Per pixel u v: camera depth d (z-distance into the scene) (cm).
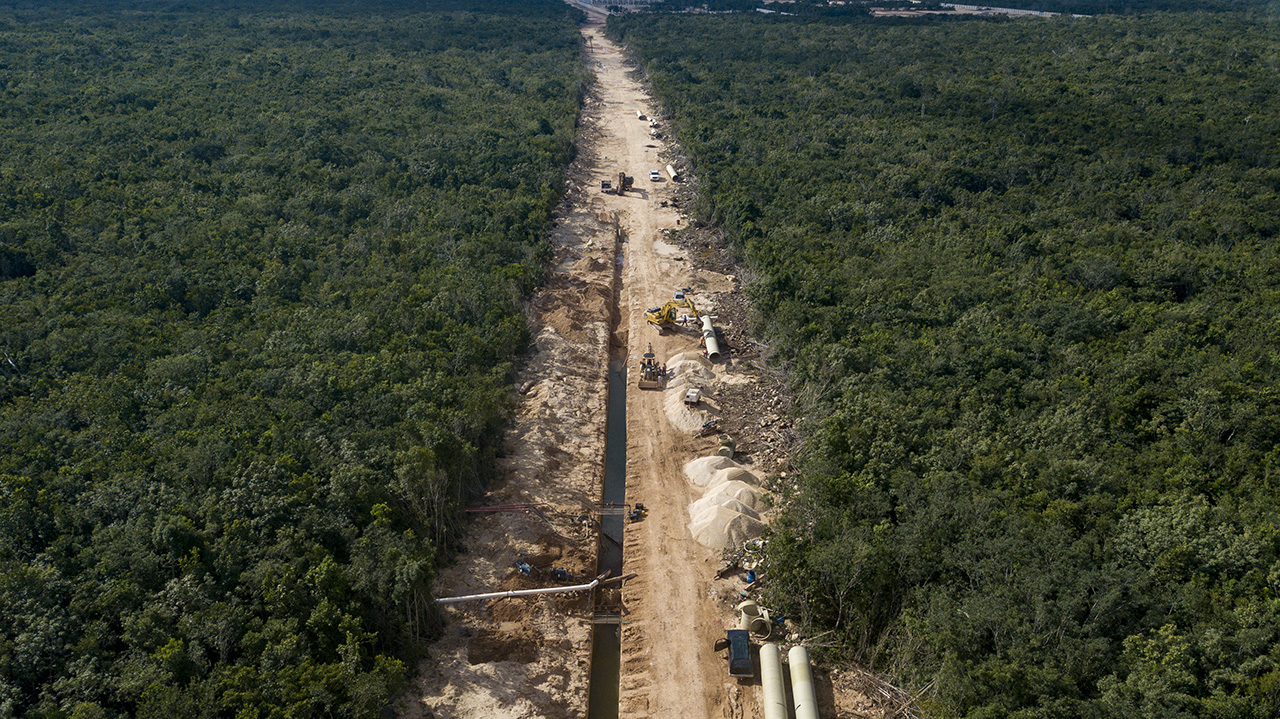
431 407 6150
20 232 8806
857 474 5528
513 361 7712
